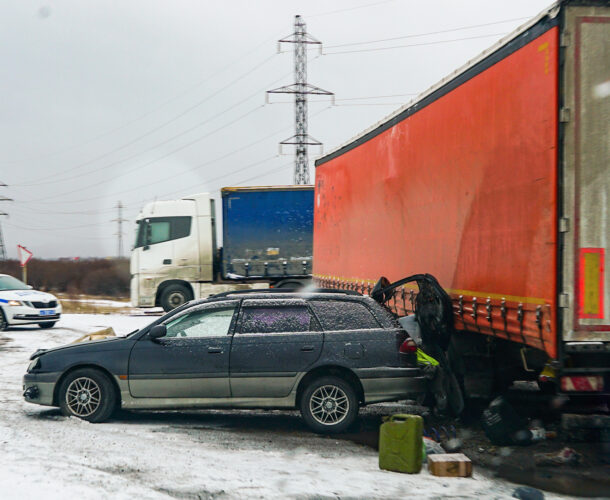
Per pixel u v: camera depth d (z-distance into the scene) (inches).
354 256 530.9
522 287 286.7
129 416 378.9
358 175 522.3
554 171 263.3
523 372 359.3
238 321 358.0
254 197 963.3
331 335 350.0
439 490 241.1
